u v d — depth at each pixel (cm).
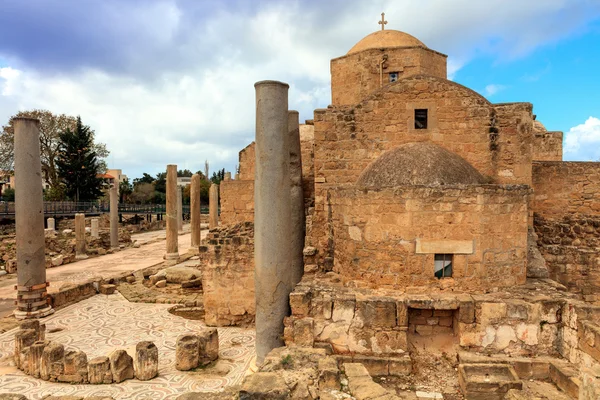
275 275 1055
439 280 1091
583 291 1442
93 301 1941
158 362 1195
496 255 1102
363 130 1442
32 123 1644
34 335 1213
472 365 888
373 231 1145
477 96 1386
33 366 1102
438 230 1085
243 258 1561
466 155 1398
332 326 1012
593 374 673
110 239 3953
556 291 1089
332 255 1388
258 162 1064
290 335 1020
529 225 1401
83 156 6625
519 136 1370
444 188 1077
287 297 1074
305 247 1473
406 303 995
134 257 3422
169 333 1484
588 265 1435
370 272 1156
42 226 1692
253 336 1451
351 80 1897
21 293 1653
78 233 3312
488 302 984
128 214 6981
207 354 1199
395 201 1106
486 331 983
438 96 1402
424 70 1831
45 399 854
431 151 1262
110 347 1332
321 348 945
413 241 1092
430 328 1060
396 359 967
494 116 1380
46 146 6431
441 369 983
